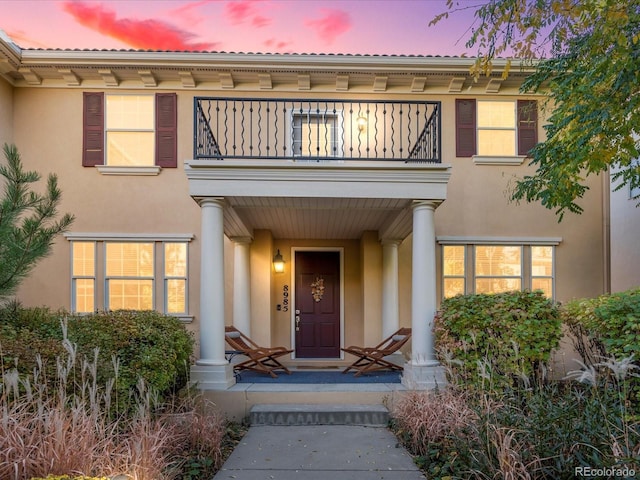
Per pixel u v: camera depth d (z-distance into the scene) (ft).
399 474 11.94
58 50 24.36
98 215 25.59
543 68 19.98
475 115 26.55
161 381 14.34
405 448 13.94
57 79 25.85
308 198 19.01
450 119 26.55
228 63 25.13
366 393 17.81
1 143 24.64
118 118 26.23
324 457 13.24
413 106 26.43
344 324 28.63
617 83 15.20
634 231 24.23
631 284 24.41
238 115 26.27
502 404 12.45
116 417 12.43
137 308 25.52
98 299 25.32
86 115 25.91
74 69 25.23
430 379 17.61
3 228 13.66
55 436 8.84
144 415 11.77
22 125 25.64
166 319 17.95
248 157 19.29
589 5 13.88
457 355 16.97
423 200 18.79
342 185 18.74
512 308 17.24
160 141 26.02
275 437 15.12
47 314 19.19
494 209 26.30
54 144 25.75
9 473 8.09
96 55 24.57
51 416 9.37
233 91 26.37
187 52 24.72
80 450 8.96
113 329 15.24
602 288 26.20
